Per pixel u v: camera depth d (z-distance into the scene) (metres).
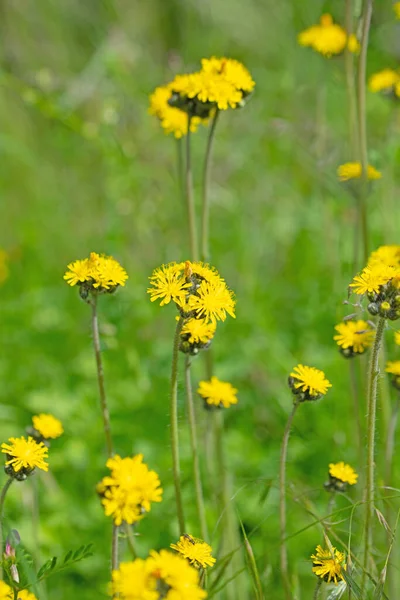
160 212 7.99
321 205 7.72
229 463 6.02
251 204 8.27
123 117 8.12
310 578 4.86
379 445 5.17
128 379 6.76
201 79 4.59
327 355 6.72
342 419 5.98
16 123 9.07
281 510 4.17
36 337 7.33
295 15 8.57
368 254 5.31
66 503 5.66
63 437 6.29
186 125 5.19
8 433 6.27
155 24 9.43
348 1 5.73
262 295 7.57
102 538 5.41
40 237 8.36
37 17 9.33
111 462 3.26
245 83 4.64
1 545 3.59
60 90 8.18
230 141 8.45
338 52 6.25
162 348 6.88
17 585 3.40
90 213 8.52
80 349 7.29
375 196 6.85
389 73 6.19
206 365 5.43
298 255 7.98
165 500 5.50
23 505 5.53
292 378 3.98
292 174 8.52
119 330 6.63
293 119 8.37
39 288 7.86
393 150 6.57
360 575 3.94
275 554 4.56
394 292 3.47
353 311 5.44
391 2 7.80
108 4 9.30
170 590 2.69
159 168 8.13
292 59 8.28
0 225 8.75
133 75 8.98
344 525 4.96
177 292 3.39
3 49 9.09
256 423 6.53
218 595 4.26
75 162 8.75
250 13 9.47
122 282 3.88
